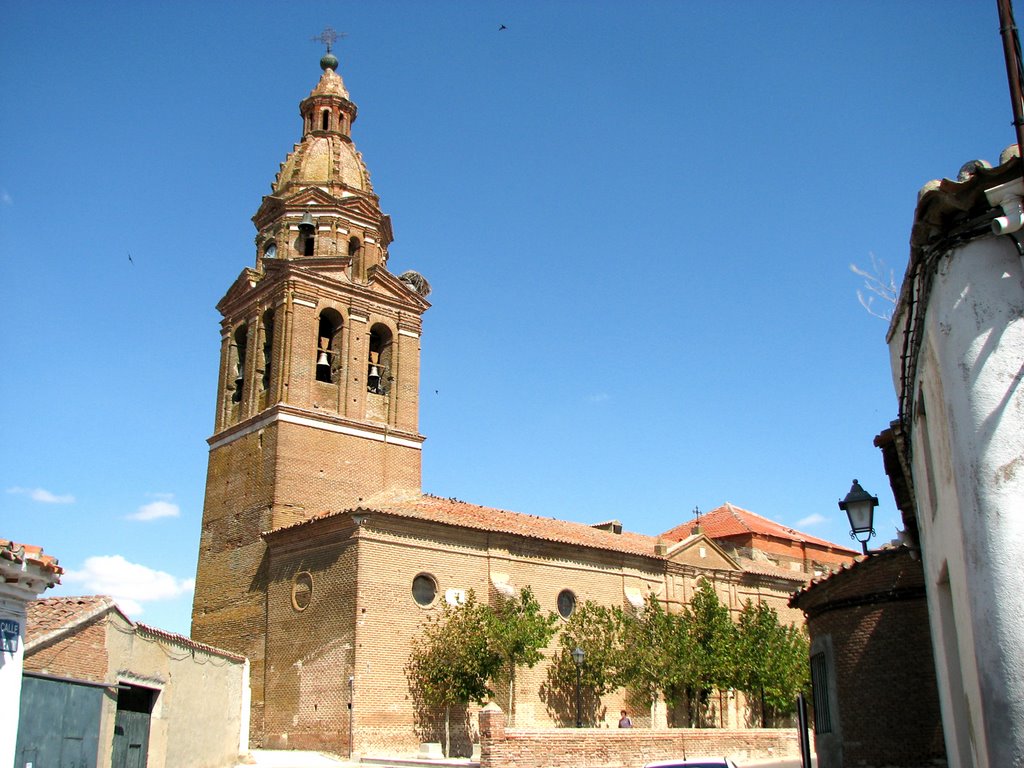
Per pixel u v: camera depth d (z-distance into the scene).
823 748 21.70
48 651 21.12
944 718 15.64
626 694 49.00
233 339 53.16
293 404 47.88
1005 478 10.21
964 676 12.27
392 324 52.78
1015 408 10.33
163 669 27.59
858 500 17.69
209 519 50.19
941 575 14.05
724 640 50.56
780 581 61.25
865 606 20.92
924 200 10.77
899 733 19.95
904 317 14.95
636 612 50.34
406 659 41.25
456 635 41.06
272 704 42.75
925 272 11.48
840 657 21.16
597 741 33.66
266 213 54.12
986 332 10.62
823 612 21.94
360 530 41.47
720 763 18.70
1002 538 10.11
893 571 20.70
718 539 71.50
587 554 50.06
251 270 52.44
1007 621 9.94
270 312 51.09
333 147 55.97
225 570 48.06
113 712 23.88
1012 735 9.76
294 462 46.94
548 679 45.75
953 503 11.64
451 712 41.88
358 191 54.50
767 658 51.28
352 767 35.88
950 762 15.28
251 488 47.75
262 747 42.28
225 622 46.97
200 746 30.64
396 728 39.97
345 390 49.75
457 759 37.06
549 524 52.62
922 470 15.02
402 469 50.75
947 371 10.96
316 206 53.00
